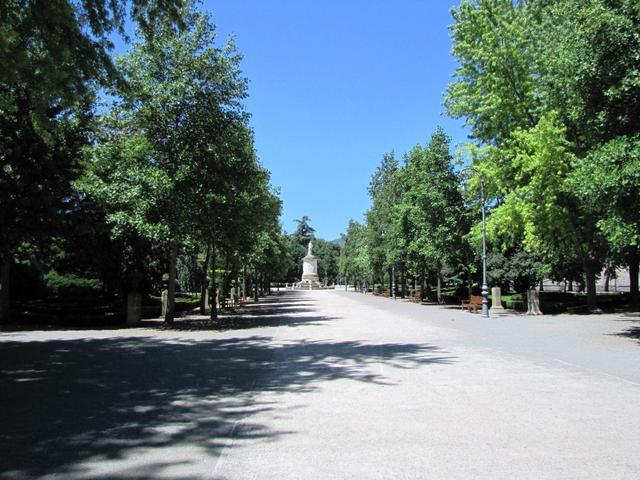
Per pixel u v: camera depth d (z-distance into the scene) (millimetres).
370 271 67312
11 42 11414
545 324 22078
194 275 41438
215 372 11359
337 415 7516
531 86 30281
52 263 29797
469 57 32562
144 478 5148
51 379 10617
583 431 6582
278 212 37469
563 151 26688
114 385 9961
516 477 5062
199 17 22891
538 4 31047
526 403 8094
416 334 18703
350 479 5051
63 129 18984
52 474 5273
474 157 32469
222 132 23547
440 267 43250
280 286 131875
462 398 8477
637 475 5102
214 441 6363
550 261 33688
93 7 12320
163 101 22484
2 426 7109
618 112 16469
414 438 6348
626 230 15664
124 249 27547
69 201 20656
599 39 16156
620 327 20359
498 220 29844
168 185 21391
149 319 28688
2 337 19203
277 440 6363
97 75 13211
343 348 15094
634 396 8539
